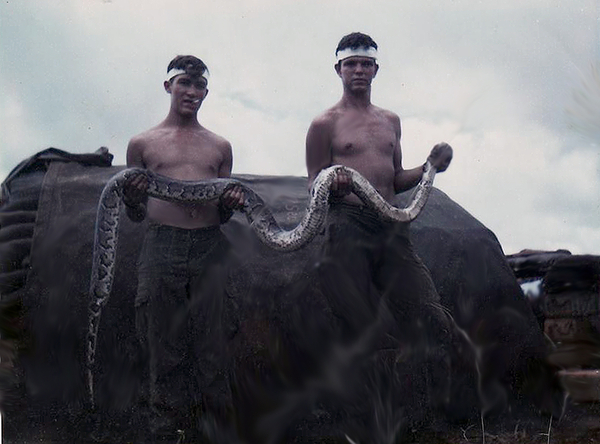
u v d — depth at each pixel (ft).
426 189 20.27
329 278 19.44
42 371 19.70
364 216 19.53
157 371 18.30
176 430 18.06
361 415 19.16
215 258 19.48
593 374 21.50
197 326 18.93
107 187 18.92
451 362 20.58
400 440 18.39
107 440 18.38
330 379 19.58
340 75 21.13
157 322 18.52
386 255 19.51
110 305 20.13
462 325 21.48
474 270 22.20
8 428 18.40
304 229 18.95
